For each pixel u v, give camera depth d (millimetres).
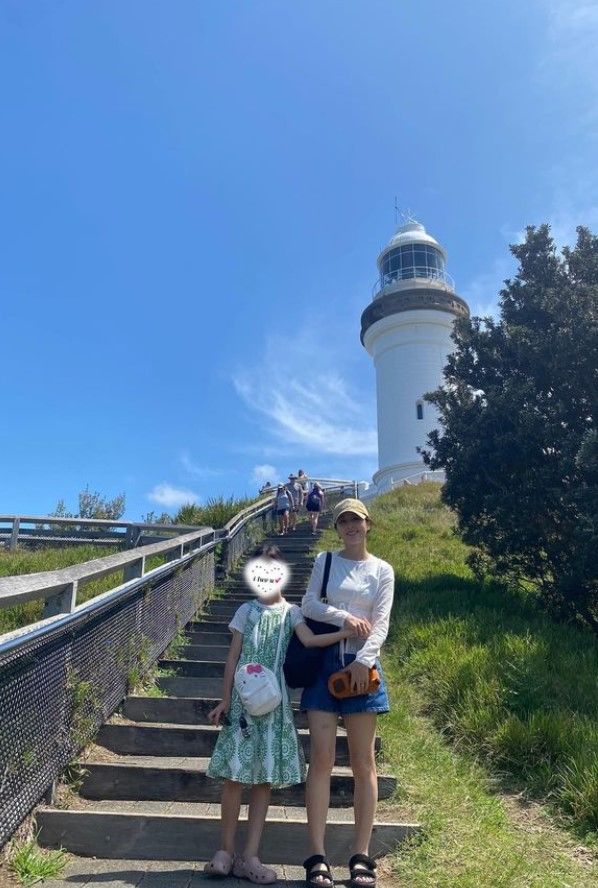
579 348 9719
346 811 4242
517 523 10102
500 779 4980
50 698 3924
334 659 3566
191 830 3795
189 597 8328
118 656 5305
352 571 3744
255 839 3547
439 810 4242
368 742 3496
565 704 6160
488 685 6230
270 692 3533
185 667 6535
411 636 8055
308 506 16094
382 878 3559
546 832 4230
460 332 12234
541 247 11484
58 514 19266
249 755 3510
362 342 32250
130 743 4844
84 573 4391
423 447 27703
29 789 3607
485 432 10688
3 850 3402
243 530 13523
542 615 9625
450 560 13195
